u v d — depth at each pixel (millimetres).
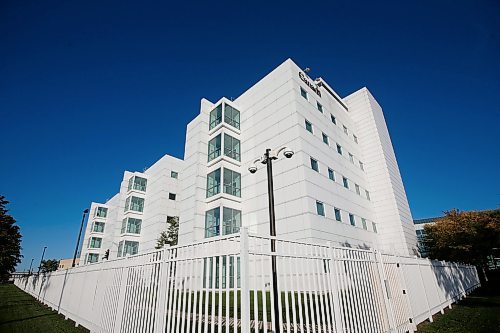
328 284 5180
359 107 28219
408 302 7496
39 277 18875
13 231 20453
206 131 22547
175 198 31375
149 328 5043
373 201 24656
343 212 19047
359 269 6195
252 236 4156
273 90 20406
